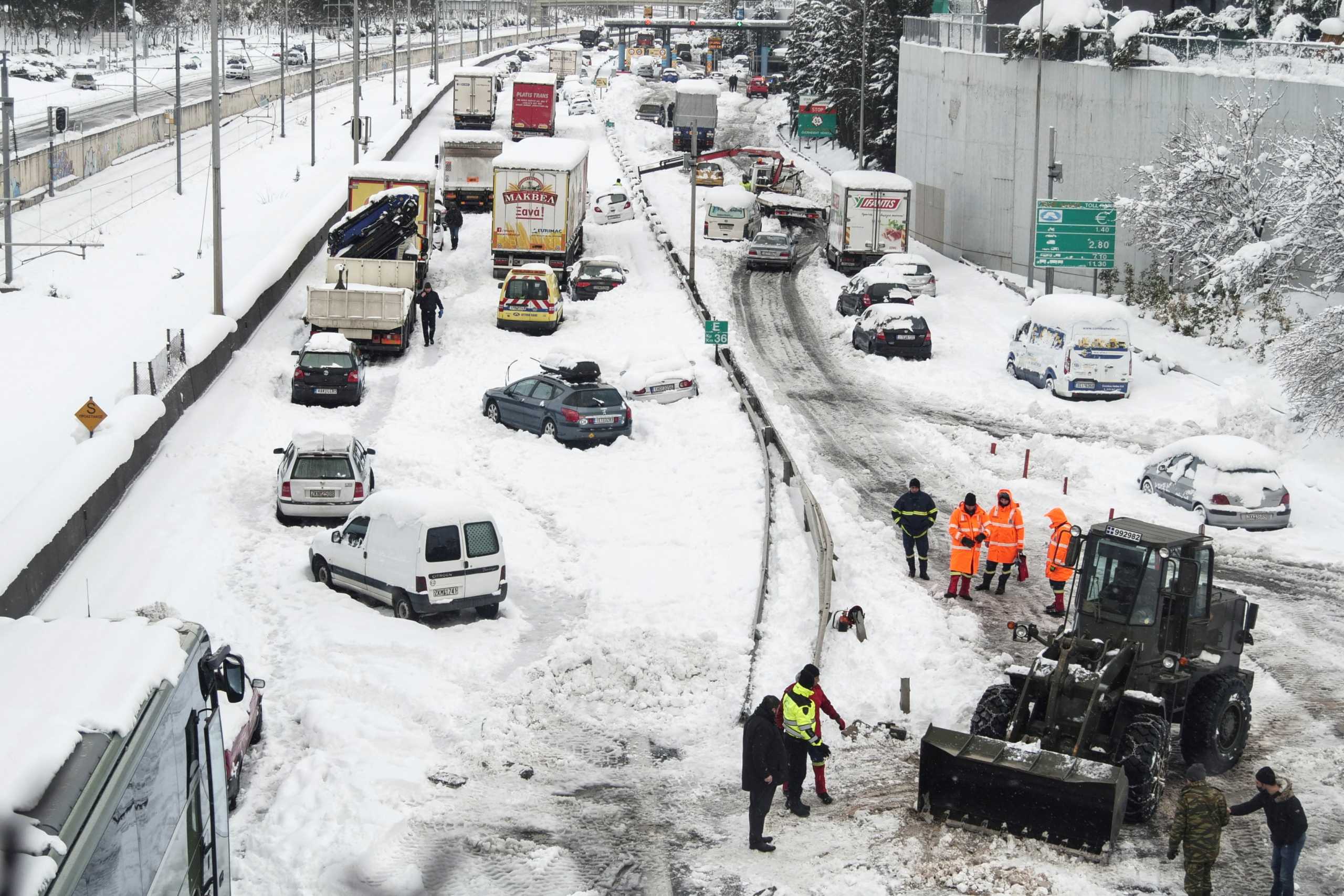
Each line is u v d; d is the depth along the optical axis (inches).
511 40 7691.9
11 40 5201.8
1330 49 1721.2
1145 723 600.4
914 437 1381.6
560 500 1133.1
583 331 1770.4
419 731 693.3
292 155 3309.5
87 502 991.0
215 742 408.8
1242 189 1728.6
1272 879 566.3
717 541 1020.5
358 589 886.4
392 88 4680.1
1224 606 690.2
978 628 849.5
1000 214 2236.7
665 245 2316.7
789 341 1827.0
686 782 650.8
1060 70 2069.4
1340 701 767.1
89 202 2689.5
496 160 1962.4
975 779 588.1
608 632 833.5
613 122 3973.9
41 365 1512.1
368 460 1128.8
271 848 573.3
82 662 344.8
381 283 1712.6
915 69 2600.9
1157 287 1849.2
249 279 1796.3
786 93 4790.8
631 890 551.2
